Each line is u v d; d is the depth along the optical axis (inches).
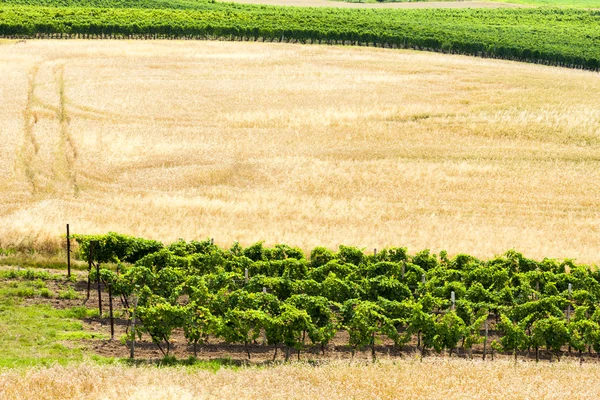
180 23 6796.3
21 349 1566.2
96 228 2388.0
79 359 1515.7
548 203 3002.0
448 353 1722.4
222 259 2030.0
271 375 1322.6
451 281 2025.1
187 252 2113.7
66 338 1653.5
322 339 1633.9
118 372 1321.4
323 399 1206.9
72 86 4753.9
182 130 3895.2
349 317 1716.3
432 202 2962.6
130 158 3380.9
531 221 2770.7
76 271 2111.2
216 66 5580.7
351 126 4101.9
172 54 5935.0
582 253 2426.2
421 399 1223.5
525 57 6417.3
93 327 1742.1
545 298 1803.6
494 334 1846.7
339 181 3193.9
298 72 5452.8
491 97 4805.6
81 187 2955.2
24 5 7490.2
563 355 1688.0
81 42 6259.8
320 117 4224.9
